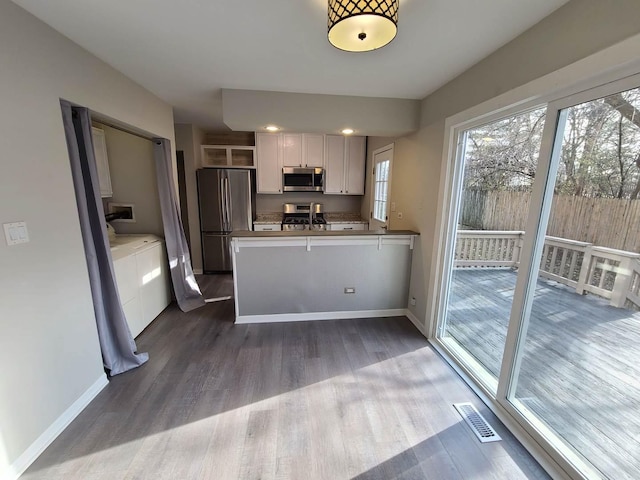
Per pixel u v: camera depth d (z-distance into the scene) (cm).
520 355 182
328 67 216
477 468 154
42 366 161
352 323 309
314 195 538
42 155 161
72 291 183
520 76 169
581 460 149
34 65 155
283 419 183
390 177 374
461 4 140
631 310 125
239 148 477
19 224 148
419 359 246
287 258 299
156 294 318
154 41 180
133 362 234
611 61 120
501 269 208
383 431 176
